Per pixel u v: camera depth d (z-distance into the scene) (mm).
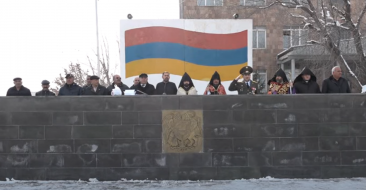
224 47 10586
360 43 15820
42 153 7434
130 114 7461
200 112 7484
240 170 7465
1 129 7414
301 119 7484
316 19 15969
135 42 10523
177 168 7457
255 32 28688
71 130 7438
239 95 7492
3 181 7379
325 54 18047
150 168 7457
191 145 7465
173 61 10508
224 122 7480
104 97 7461
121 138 7457
